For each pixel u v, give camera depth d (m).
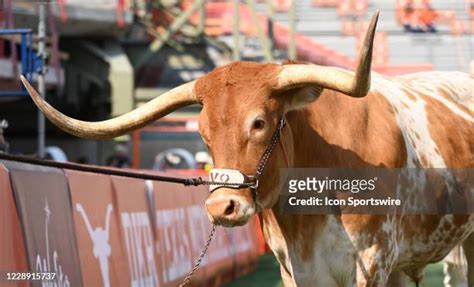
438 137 5.75
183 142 20.45
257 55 22.97
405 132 5.51
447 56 24.22
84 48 19.94
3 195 5.11
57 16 18.67
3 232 5.06
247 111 4.60
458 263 7.02
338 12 24.50
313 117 5.14
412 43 24.28
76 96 20.11
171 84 22.59
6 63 14.27
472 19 24.38
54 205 5.85
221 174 4.55
